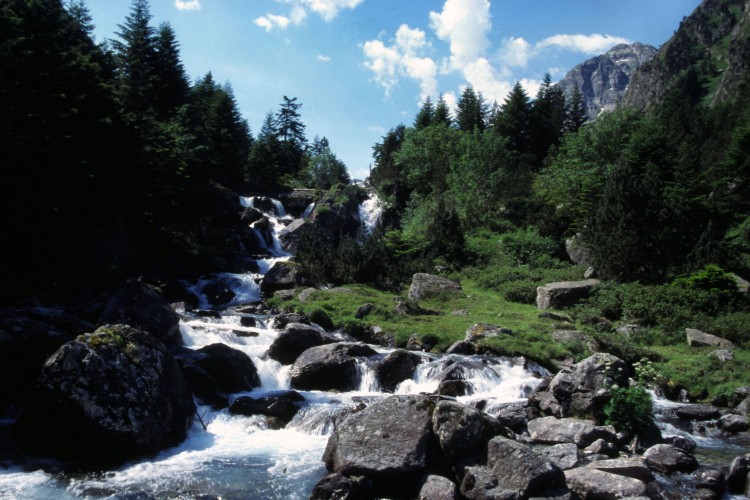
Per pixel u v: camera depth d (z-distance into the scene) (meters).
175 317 15.64
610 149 41.03
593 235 29.16
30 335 11.34
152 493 7.89
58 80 22.31
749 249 32.56
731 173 44.22
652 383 16.69
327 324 21.17
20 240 20.91
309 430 11.20
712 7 192.62
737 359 17.34
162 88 48.41
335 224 44.22
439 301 25.73
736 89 126.94
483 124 69.12
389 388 15.11
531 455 7.85
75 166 22.83
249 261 34.34
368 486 8.11
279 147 63.09
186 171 37.53
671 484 9.05
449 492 7.55
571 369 14.60
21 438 9.07
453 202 41.41
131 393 9.41
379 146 67.50
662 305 22.47
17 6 22.62
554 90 78.50
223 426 11.22
